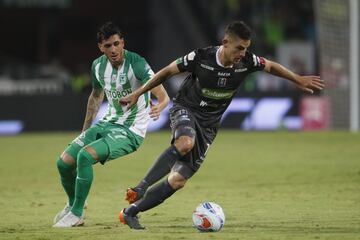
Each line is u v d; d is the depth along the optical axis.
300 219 24.39
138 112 24.05
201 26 87.06
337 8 65.62
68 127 68.12
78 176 23.00
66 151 23.78
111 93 23.97
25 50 94.12
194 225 22.20
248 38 20.92
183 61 21.59
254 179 36.75
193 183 35.62
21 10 92.56
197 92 21.94
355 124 65.56
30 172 41.19
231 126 68.50
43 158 48.34
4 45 93.19
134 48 89.50
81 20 92.69
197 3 88.38
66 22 92.69
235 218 24.84
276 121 68.12
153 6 88.19
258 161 44.78
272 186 34.00
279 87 77.56
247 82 77.75
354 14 63.59
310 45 77.38
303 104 68.12
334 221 23.84
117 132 23.72
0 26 92.56
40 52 92.12
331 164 42.25
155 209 27.38
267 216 25.23
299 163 43.19
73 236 21.02
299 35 84.56
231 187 34.00
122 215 22.20
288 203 28.55
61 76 83.50
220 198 30.33
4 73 84.12
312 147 52.38
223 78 21.56
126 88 23.75
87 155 22.92
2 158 48.50
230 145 55.16
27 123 68.00
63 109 68.12
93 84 24.58
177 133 21.47
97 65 24.11
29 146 56.25
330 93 66.62
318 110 68.00
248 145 54.94
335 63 66.12
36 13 92.75
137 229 22.11
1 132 67.69
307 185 34.00
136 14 92.75
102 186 35.19
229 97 22.12
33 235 21.33
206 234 21.19
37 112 68.00
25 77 83.31
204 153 22.20
